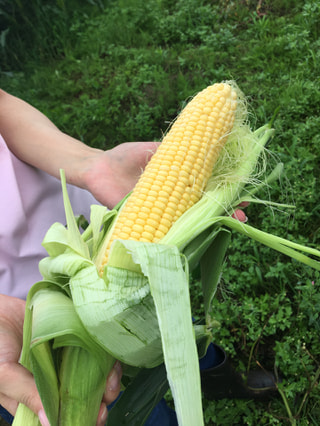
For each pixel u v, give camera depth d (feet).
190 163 1.10
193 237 1.04
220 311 1.80
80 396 0.91
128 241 0.87
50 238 0.98
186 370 0.80
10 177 1.26
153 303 0.87
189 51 3.25
